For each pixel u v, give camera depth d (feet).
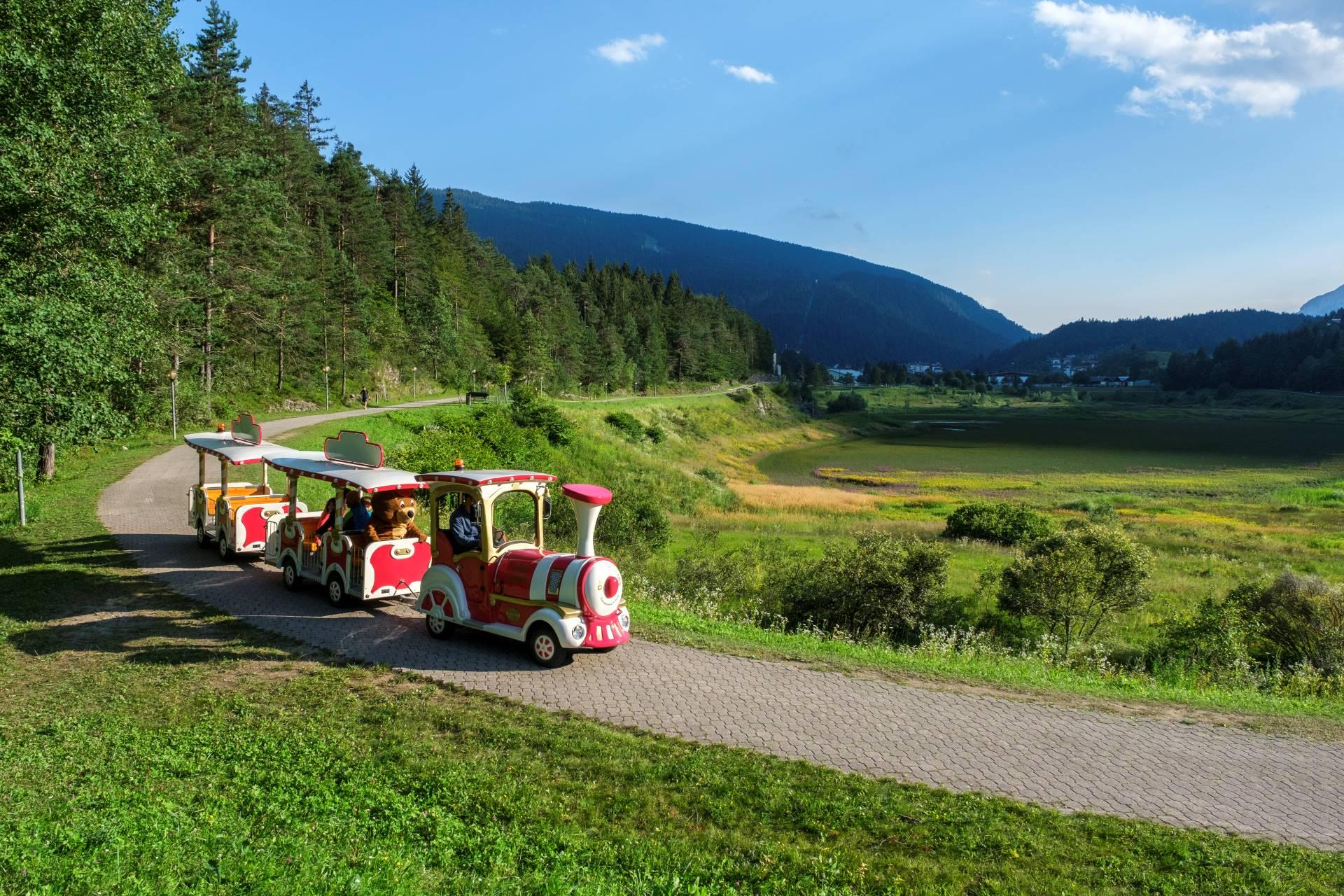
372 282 259.19
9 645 34.63
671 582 71.72
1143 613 71.00
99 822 18.48
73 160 53.62
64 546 54.85
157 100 112.37
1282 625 58.85
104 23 58.08
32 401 48.70
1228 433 390.01
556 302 419.54
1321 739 29.60
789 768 24.76
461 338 308.19
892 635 62.54
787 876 18.79
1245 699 35.45
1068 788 24.61
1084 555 61.87
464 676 31.96
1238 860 20.53
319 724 26.78
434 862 18.39
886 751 26.71
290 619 39.29
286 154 205.98
